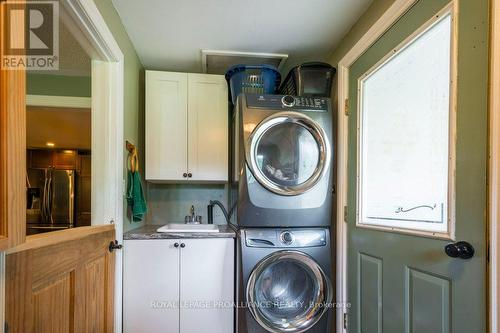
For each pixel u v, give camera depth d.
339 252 1.88
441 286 1.09
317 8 1.66
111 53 1.48
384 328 1.44
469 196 0.98
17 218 0.61
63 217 4.43
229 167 2.39
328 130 1.87
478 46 0.95
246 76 2.07
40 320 0.78
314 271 1.82
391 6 1.40
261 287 1.83
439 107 1.18
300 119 1.83
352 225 1.78
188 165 2.21
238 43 2.05
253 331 1.74
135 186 1.84
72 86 2.26
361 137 1.71
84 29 1.23
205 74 2.28
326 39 2.02
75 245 1.02
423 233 1.19
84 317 1.11
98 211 1.53
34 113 2.99
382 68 1.54
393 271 1.38
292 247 1.80
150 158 2.17
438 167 1.18
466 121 0.99
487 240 0.91
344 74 1.90
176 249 1.81
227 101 2.28
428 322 1.15
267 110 1.81
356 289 1.71
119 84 1.60
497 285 0.87
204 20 1.76
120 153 1.60
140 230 2.00
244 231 1.78
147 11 1.65
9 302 0.65
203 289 1.83
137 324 1.76
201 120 2.24
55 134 3.83
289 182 1.82
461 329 1.00
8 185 0.58
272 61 2.34
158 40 1.98
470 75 0.98
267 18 1.75
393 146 1.47
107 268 1.39
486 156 0.92
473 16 0.97
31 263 0.74
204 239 1.84
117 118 1.57
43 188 4.41
